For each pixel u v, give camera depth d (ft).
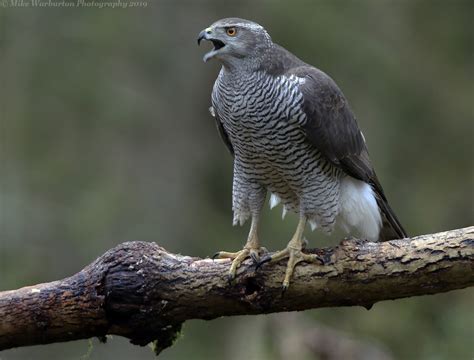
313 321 36.35
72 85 52.95
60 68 53.21
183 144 55.72
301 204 26.32
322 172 26.07
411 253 20.98
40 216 50.31
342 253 21.48
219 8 56.03
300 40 52.29
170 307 21.62
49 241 49.93
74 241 49.98
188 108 56.39
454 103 53.72
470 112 53.62
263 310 22.06
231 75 25.11
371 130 52.24
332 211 26.37
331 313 41.16
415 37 55.83
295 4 53.06
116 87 54.29
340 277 21.45
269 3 53.42
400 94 52.95
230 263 21.74
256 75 24.94
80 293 21.08
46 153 52.49
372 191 27.76
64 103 53.01
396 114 52.95
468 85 54.90
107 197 51.72
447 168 52.60
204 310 21.86
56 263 49.52
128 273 21.15
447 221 50.72
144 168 54.29
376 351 33.76
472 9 56.29
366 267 21.21
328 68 52.47
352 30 53.42
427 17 55.98
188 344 45.52
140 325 21.54
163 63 55.98
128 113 53.72
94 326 21.45
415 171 52.29
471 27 56.08
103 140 53.67
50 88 52.85
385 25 55.52
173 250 51.75
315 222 26.53
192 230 52.65
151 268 21.27
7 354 43.04
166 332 22.38
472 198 51.42
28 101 52.70
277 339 34.32
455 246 20.72
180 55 56.39
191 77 56.59
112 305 21.21
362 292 21.57
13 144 52.13
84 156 52.95
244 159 26.30
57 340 21.63
